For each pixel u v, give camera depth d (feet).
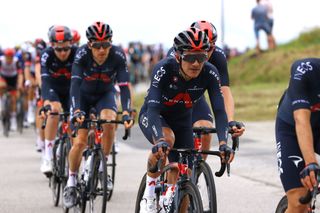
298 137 21.61
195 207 25.34
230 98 31.99
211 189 26.37
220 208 37.91
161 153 25.34
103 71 36.88
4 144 69.92
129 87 37.29
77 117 33.30
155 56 171.63
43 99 43.62
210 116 32.71
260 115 88.84
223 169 26.17
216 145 63.26
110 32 35.47
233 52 174.09
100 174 33.24
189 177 27.04
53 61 43.75
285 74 122.01
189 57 25.89
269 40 134.21
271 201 39.58
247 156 56.59
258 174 48.44
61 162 38.81
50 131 43.73
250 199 40.24
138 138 71.77
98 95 38.52
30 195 42.37
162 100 28.22
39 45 58.13
